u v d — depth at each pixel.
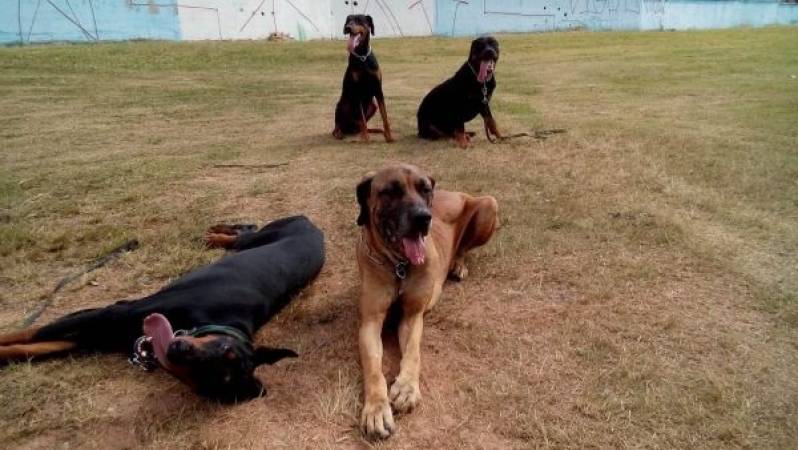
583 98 10.84
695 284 3.78
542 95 11.38
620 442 2.48
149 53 17.44
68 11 19.95
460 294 3.81
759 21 37.44
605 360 3.04
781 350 3.09
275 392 2.87
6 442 2.50
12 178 5.99
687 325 3.33
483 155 6.88
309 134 8.35
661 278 3.87
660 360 3.02
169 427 2.62
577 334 3.28
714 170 5.94
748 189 5.41
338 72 15.66
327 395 2.83
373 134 8.44
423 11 27.64
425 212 3.15
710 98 10.38
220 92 12.17
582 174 5.97
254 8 24.25
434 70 16.17
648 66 15.25
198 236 4.60
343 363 3.11
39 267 4.11
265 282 3.42
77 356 3.13
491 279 3.99
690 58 16.70
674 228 4.56
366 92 7.72
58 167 6.45
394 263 3.27
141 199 5.46
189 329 2.95
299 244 3.91
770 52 17.48
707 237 4.42
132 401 2.79
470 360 3.10
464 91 7.34
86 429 2.60
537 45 21.62
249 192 5.66
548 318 3.46
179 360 2.55
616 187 5.56
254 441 2.53
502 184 5.77
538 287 3.84
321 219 5.06
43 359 3.05
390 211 3.26
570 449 2.45
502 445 2.50
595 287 3.78
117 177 6.06
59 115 9.57
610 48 20.23
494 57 7.14
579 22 30.70
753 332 3.25
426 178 3.51
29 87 12.10
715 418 2.60
